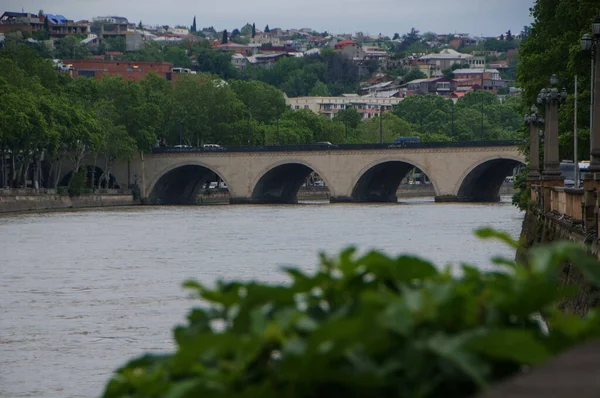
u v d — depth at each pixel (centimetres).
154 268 16838
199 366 1289
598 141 10181
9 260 18412
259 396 1192
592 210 9806
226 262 17812
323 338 1146
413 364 1146
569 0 18700
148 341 9650
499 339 1121
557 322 1259
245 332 1398
